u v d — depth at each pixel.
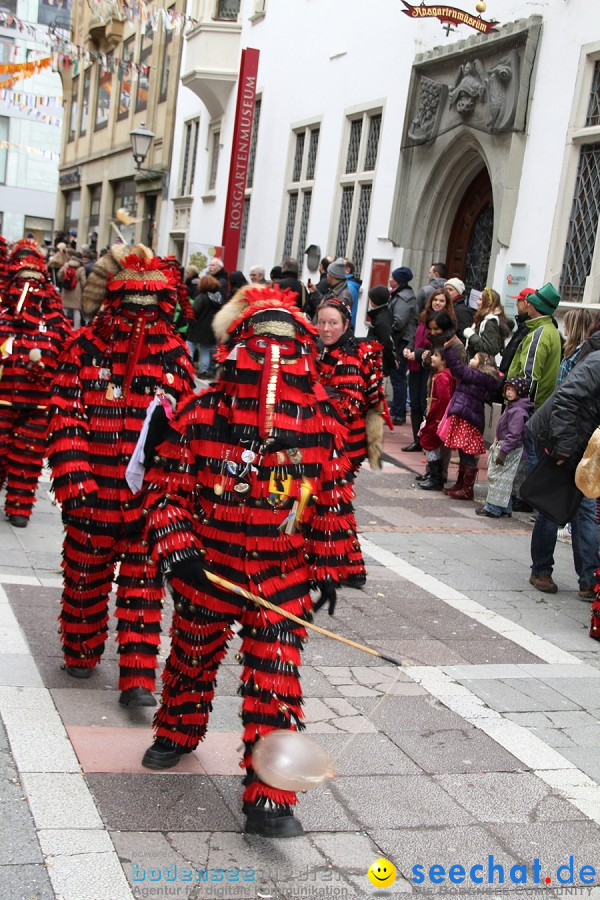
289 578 3.63
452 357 9.87
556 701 5.19
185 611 3.73
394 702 4.98
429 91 13.70
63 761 3.98
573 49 11.07
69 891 3.13
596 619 6.26
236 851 3.48
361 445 6.59
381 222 15.23
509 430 9.34
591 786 4.25
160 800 3.76
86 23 33.56
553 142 11.32
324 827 3.72
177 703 3.96
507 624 6.44
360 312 15.75
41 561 6.73
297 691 3.57
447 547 8.33
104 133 34.47
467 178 13.85
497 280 12.19
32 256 7.46
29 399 7.45
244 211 21.30
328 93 17.38
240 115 20.03
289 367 3.62
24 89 43.97
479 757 4.43
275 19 20.00
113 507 4.57
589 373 6.25
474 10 12.97
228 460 3.58
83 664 4.84
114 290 4.62
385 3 15.39
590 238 10.82
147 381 4.60
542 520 7.16
